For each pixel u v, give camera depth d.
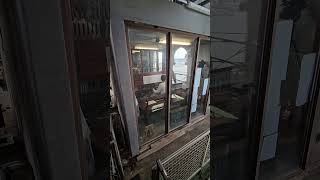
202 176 3.63
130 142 4.17
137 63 4.75
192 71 5.96
